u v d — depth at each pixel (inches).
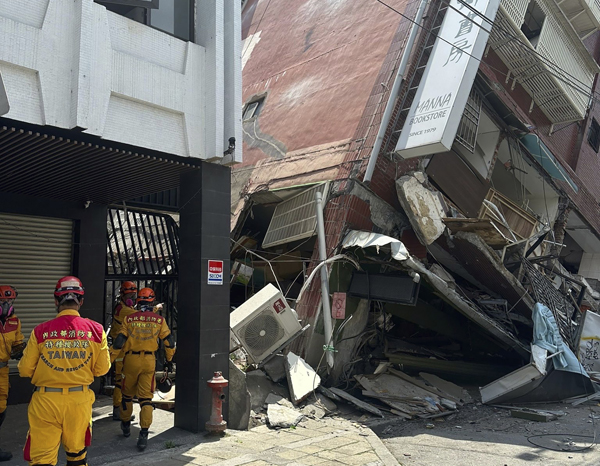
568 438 288.4
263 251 496.1
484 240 423.2
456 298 393.4
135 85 244.4
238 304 537.0
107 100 231.8
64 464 214.8
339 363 395.2
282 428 282.4
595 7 575.2
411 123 423.5
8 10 208.2
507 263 457.4
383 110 448.8
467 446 270.1
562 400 396.5
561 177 567.8
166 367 259.4
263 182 532.1
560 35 524.4
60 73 218.5
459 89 400.2
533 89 533.0
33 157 248.7
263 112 610.9
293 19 681.0
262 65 677.9
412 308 455.5
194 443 240.1
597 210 670.5
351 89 506.0
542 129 576.4
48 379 160.7
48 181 291.1
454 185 494.6
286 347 388.5
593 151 671.1
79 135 226.8
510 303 466.9
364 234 395.5
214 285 267.6
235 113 277.1
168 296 388.2
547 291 469.4
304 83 580.1
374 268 410.9
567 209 612.1
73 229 343.9
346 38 566.9
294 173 498.3
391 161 438.9
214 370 263.1
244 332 342.3
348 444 254.4
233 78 278.7
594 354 444.5
